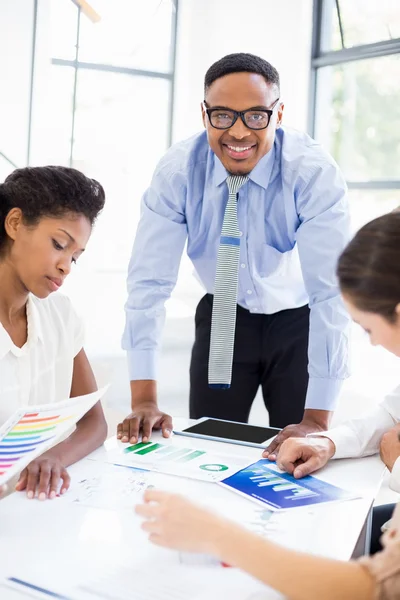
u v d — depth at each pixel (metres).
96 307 4.37
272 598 0.82
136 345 1.79
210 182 1.81
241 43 4.67
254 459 1.34
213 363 1.81
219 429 1.54
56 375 1.43
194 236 1.90
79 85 4.71
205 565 0.89
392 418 1.42
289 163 1.74
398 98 4.03
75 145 4.73
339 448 1.35
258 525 1.03
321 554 0.93
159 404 3.80
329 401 1.67
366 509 1.10
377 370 3.78
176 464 1.29
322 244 1.70
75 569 0.88
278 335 1.96
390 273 0.88
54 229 1.22
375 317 0.91
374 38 4.12
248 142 1.66
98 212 1.29
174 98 5.02
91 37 4.72
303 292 1.97
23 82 4.04
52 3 4.55
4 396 1.27
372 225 0.93
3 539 0.96
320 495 1.15
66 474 1.20
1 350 1.26
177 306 4.64
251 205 1.80
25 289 1.30
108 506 1.08
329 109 4.38
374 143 4.16
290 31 4.36
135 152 4.93
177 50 4.98
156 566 0.89
